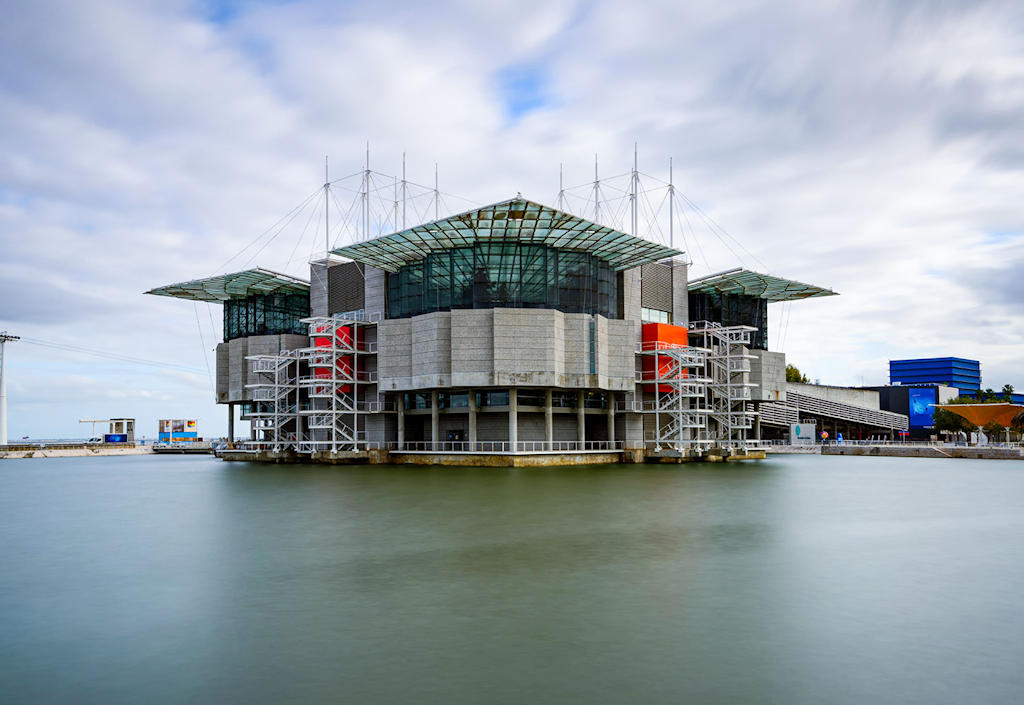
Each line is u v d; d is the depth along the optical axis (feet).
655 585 77.87
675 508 145.38
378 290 343.05
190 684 51.24
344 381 323.78
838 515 135.03
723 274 351.87
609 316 321.52
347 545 103.35
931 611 67.87
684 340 348.59
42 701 48.55
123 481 241.96
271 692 49.75
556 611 68.08
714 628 62.80
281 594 74.95
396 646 58.59
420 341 299.58
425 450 320.29
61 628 64.03
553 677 52.03
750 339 390.63
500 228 280.31
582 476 234.58
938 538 108.78
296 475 253.65
